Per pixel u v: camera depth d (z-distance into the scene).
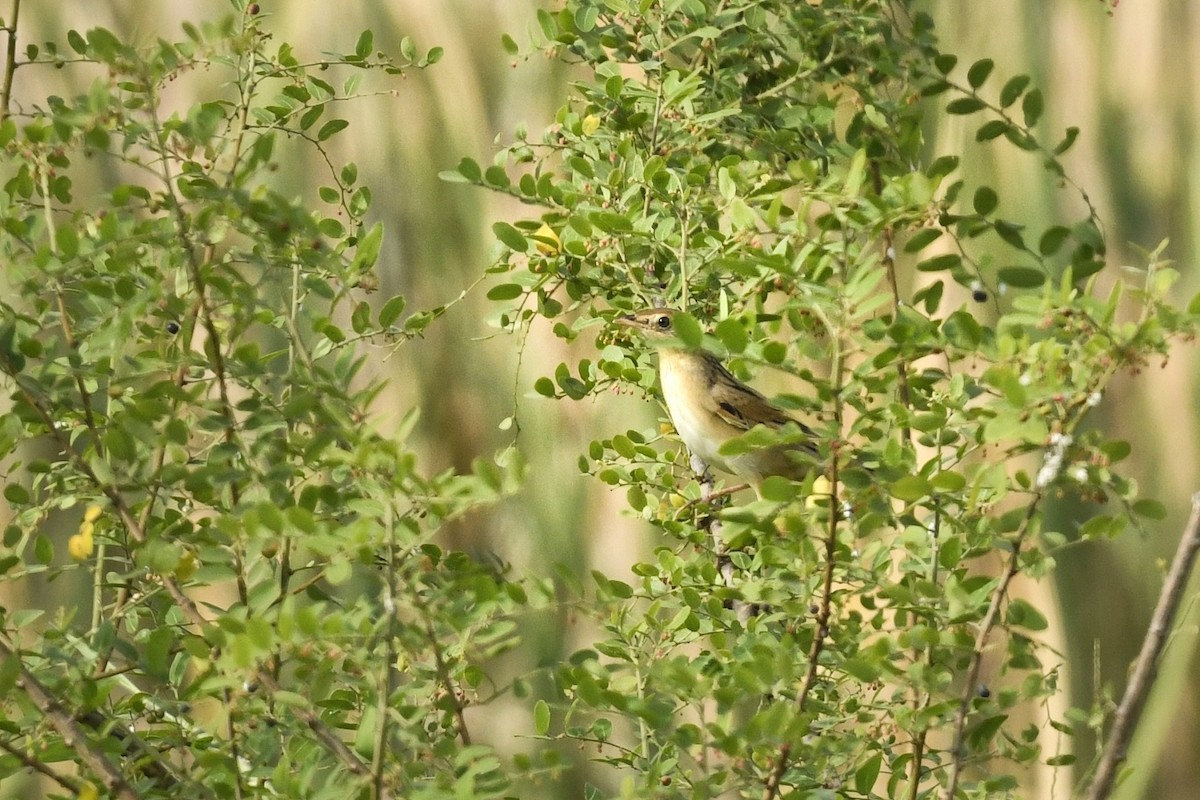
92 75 15.32
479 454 17.44
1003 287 6.84
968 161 15.14
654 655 7.58
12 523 6.97
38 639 6.86
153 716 7.38
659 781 6.41
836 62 9.53
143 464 6.23
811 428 6.13
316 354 7.01
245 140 9.21
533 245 9.44
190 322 6.34
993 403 6.04
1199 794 15.74
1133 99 17.38
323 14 17.91
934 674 6.25
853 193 6.43
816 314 6.43
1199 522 5.94
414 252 18.11
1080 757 13.70
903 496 5.78
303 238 6.38
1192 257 16.97
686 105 9.34
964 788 8.28
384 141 17.92
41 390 6.13
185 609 6.43
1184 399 16.58
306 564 7.20
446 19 17.95
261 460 6.37
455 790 5.40
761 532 6.56
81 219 6.66
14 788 8.88
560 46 9.92
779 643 7.23
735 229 8.50
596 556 16.17
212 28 6.27
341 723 7.05
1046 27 17.34
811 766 7.18
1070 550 15.41
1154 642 6.02
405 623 5.86
